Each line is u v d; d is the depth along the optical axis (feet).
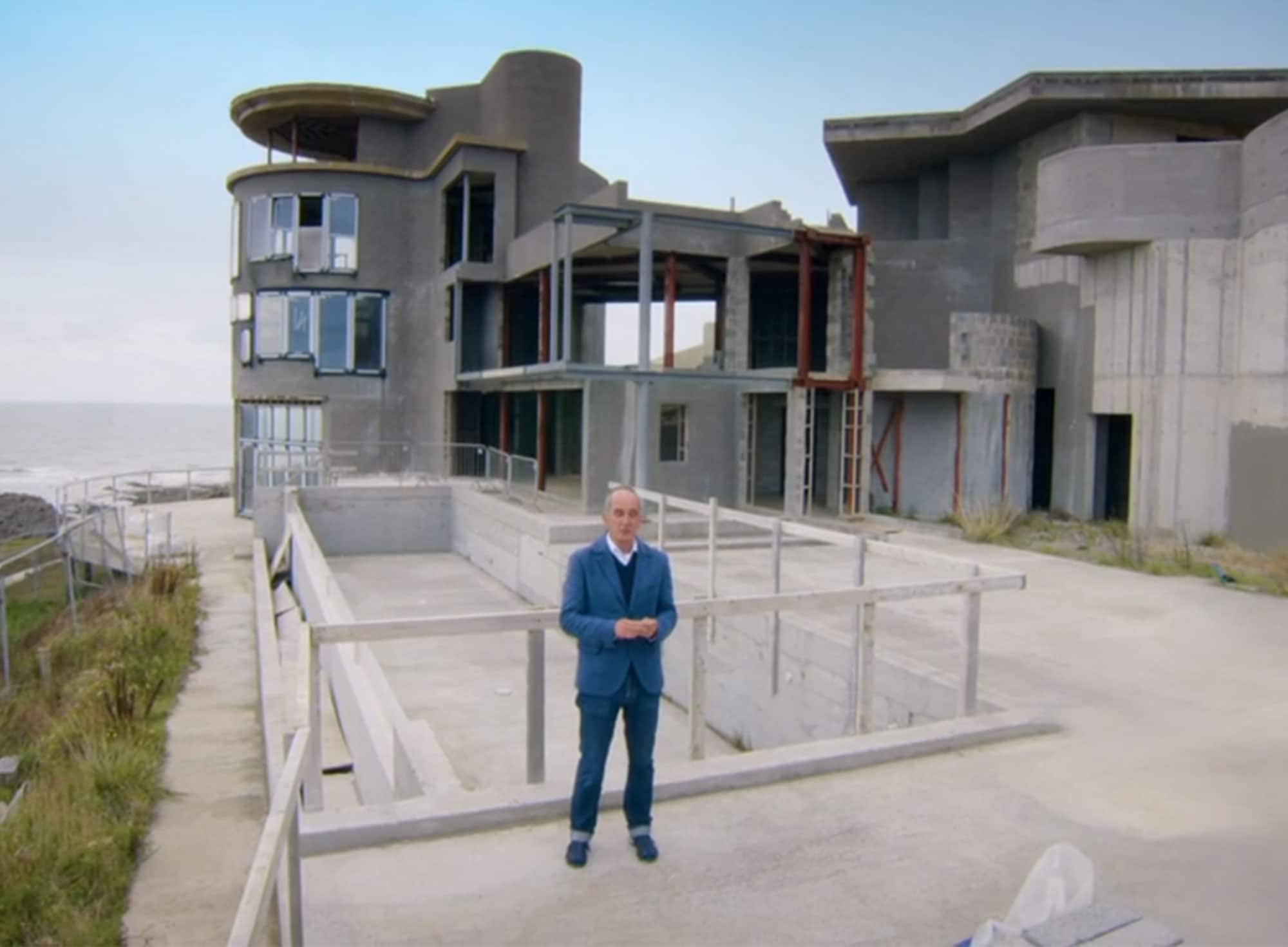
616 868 14.51
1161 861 14.73
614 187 63.67
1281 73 62.80
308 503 74.02
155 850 23.50
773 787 17.52
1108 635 30.07
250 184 91.40
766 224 64.39
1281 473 49.08
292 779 11.02
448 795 16.33
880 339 77.87
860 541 25.90
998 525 54.29
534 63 89.92
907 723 25.89
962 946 12.23
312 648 15.80
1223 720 21.57
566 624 14.47
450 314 86.48
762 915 13.26
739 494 68.39
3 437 633.61
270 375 90.63
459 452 87.81
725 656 35.88
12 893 20.24
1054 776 18.13
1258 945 12.33
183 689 37.70
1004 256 73.87
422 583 64.08
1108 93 63.62
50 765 30.35
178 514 95.81
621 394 63.93
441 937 12.65
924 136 73.15
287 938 11.84
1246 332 51.70
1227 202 53.11
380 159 96.48
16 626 61.77
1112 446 64.49
